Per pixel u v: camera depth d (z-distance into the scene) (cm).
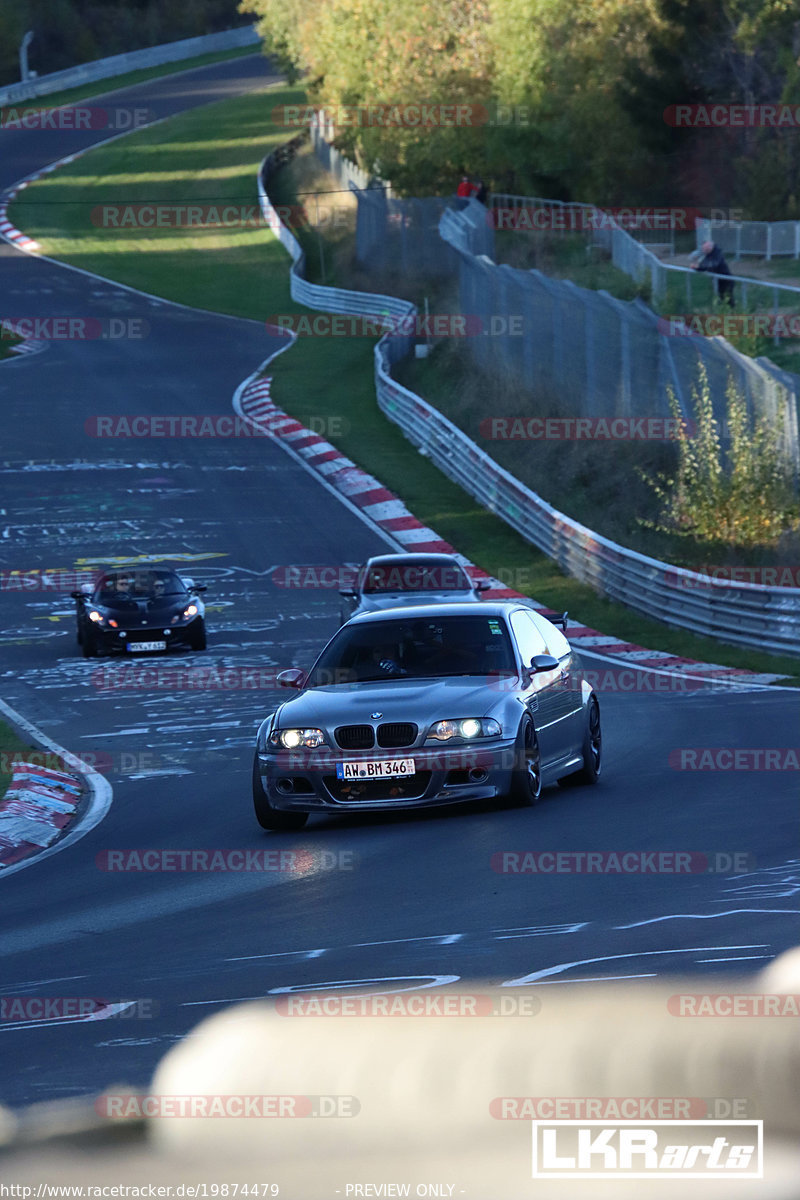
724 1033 1077
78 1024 2062
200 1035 1201
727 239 16288
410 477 13300
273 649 8538
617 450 11500
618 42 19462
